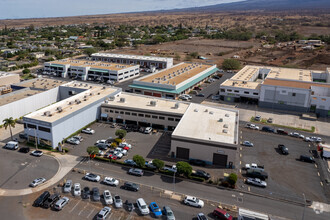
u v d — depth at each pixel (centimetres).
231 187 6438
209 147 7294
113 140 8550
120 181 6525
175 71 15950
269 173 7112
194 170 7094
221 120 8619
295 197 6200
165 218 5391
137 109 9531
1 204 5625
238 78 14575
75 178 6569
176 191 6247
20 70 18975
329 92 11538
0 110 9138
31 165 7031
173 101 10444
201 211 5634
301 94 11431
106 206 5625
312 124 10456
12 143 7806
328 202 6072
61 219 5272
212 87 15412
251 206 5850
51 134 7788
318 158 7956
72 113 8544
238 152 8131
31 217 5303
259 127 10025
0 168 6844
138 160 6844
